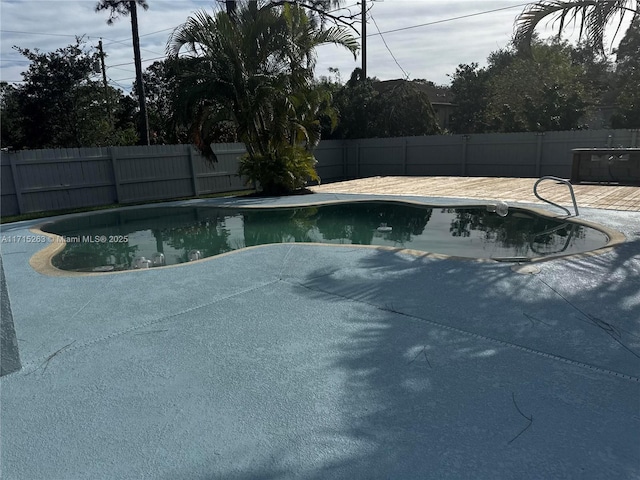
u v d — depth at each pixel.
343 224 9.02
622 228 6.54
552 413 2.26
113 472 1.95
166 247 7.55
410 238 7.47
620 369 2.67
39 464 2.02
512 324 3.34
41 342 3.32
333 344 3.11
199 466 1.97
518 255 5.91
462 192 11.70
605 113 25.81
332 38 12.42
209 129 12.05
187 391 2.57
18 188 10.72
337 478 1.87
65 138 16.84
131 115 21.83
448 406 2.34
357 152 19.42
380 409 2.34
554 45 23.52
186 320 3.63
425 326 3.36
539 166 15.55
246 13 11.93
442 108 33.78
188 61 11.72
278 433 2.17
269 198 11.91
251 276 4.78
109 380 2.73
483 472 1.88
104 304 4.09
